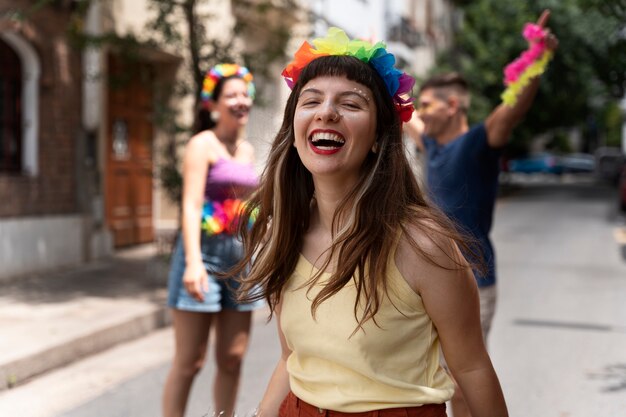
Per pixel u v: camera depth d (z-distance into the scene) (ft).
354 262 5.95
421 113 12.97
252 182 12.49
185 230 12.31
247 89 12.93
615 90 33.68
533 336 22.17
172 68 37.55
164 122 27.99
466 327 6.15
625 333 22.63
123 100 37.01
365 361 6.03
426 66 86.22
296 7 30.89
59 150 31.17
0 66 28.63
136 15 35.06
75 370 18.21
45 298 24.36
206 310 12.34
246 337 13.01
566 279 33.24
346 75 6.19
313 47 6.61
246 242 7.27
